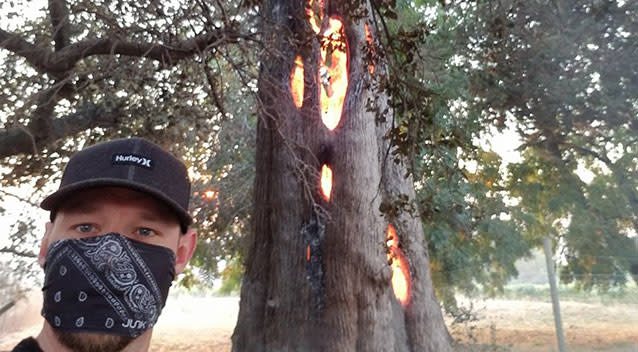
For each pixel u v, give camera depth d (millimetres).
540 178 19844
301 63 8672
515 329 10859
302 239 8203
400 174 9141
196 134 10883
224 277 24266
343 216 8023
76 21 8828
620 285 11164
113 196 1209
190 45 8117
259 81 8602
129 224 1225
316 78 8664
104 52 8398
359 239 7984
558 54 14531
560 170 19297
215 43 7203
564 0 14031
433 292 9188
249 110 12742
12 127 8344
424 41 5594
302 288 8016
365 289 7906
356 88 8508
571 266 18109
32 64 8531
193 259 17281
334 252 7918
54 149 10125
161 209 1244
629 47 14297
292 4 8484
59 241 1200
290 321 7949
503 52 14703
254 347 8156
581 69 15109
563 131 17062
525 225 17875
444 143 5699
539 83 15172
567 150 19312
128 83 9000
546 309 11180
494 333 10844
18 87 8555
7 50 8492
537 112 15969
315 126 8523
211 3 8672
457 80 13742
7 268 9633
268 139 8969
